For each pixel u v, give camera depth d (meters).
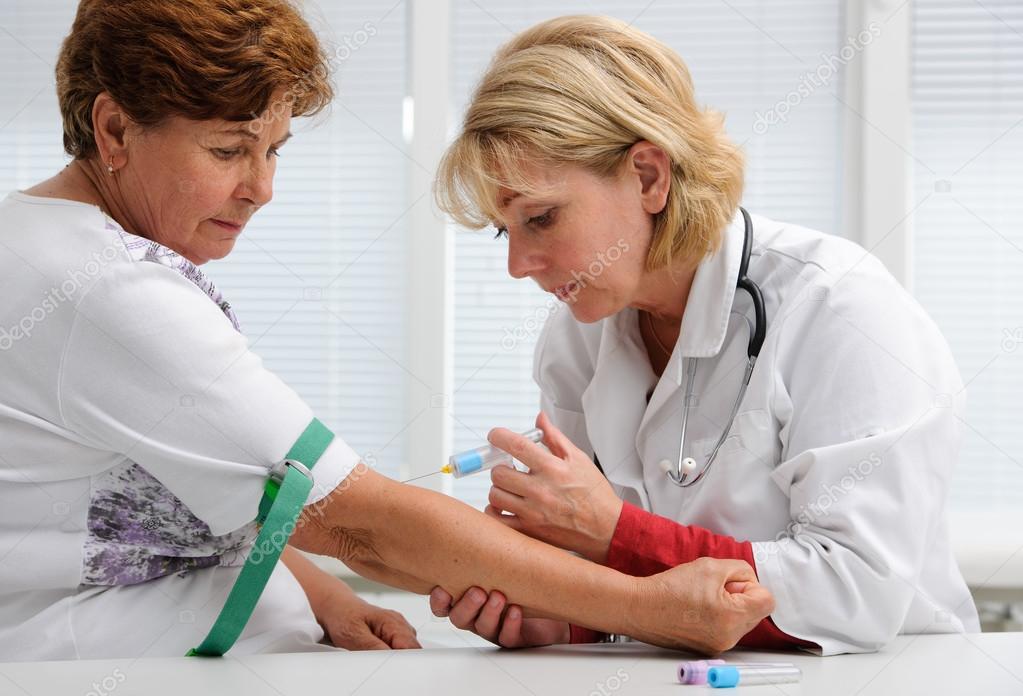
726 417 1.30
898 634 1.22
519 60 1.19
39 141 2.48
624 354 1.41
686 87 1.24
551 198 1.16
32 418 1.03
